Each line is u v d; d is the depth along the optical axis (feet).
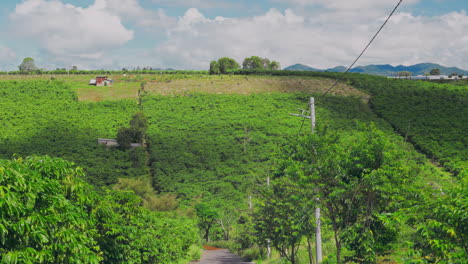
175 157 292.61
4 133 330.34
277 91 467.11
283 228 70.18
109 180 245.86
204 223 243.81
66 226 30.01
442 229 24.56
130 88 486.79
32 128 344.69
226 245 213.46
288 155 53.57
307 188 47.62
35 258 22.90
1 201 20.67
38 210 25.85
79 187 32.60
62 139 316.81
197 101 435.53
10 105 405.59
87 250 28.68
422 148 225.97
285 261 87.45
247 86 492.54
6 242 22.72
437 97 361.30
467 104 331.77
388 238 40.98
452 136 244.42
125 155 290.76
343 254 66.59
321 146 48.75
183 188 250.57
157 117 384.06
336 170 44.65
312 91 452.76
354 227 41.09
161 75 585.63
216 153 303.27
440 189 30.37
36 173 25.58
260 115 390.83
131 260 51.78
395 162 41.63
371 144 42.93
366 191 41.81
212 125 369.91
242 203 232.32
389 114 326.24
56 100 426.51
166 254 74.43
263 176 217.97
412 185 39.83
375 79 466.70
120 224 48.21
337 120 323.16
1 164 22.47
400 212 28.71
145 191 206.08
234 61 628.28
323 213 53.16
